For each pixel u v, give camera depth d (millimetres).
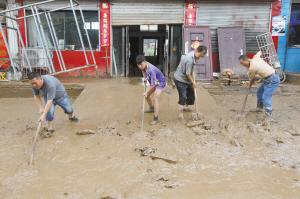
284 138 5148
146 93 5801
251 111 6664
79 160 4434
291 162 4367
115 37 11336
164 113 6547
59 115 6523
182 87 5820
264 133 5309
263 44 11109
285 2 10883
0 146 4949
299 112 7051
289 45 11375
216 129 5512
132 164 4293
